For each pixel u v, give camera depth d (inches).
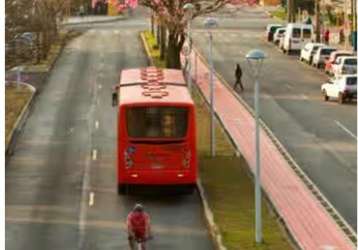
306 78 4542.3
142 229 1654.8
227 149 2741.1
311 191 2283.5
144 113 2165.4
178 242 1867.6
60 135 3038.9
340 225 1988.2
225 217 1996.8
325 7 6510.8
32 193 2297.0
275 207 2106.3
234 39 6378.0
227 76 4431.6
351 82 3737.7
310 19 6579.7
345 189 2311.8
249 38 6486.2
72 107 3563.0
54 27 5103.3
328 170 2532.0
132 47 5748.0
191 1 3656.5
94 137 3006.9
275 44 6102.4
